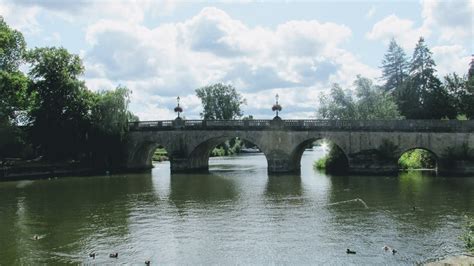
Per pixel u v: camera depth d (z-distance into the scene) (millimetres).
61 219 33344
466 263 21828
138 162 72688
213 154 120938
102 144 69000
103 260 23594
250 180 55156
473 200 38094
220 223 31234
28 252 25172
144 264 22859
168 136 67062
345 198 40000
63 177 61312
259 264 22609
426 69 79562
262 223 31016
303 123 60031
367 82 70438
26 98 63219
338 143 58500
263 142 61594
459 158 54938
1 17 60406
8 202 40750
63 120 65250
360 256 23406
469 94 76062
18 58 63250
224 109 110375
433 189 44312
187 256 24078
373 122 57250
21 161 66062
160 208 37031
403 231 28219
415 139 56062
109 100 67250
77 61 69375
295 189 46281
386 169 56688
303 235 27703
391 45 94750
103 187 50500
